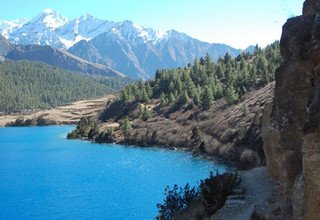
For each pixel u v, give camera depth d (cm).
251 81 12319
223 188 2619
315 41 1483
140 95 16412
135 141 11775
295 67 1619
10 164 9456
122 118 15562
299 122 1608
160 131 11731
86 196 6078
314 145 1248
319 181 1235
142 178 7194
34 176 7875
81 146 12275
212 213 2538
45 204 5691
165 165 8212
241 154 7256
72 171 8262
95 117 17425
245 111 9088
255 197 2514
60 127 19425
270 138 2523
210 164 7888
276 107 1820
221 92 12606
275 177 2602
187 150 9806
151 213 4981
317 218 1252
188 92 14662
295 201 1396
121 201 5675
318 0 1739
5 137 15825
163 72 18212
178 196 3394
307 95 1588
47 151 11512
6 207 5603
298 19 1620
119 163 8900
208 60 18200
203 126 10431
